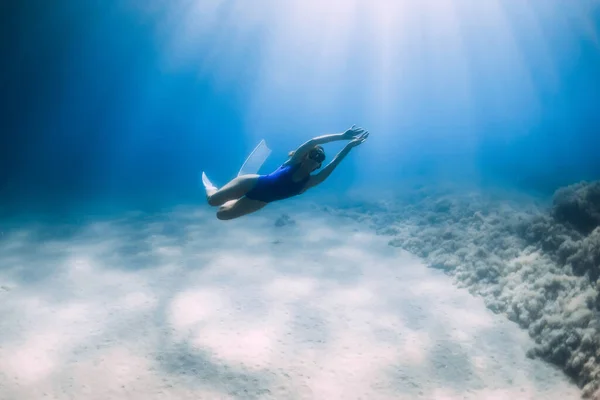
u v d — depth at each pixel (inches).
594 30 1421.0
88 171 1088.8
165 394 188.7
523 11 1364.4
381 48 1780.3
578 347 195.0
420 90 2204.7
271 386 193.9
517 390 186.9
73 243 430.9
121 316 261.7
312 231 458.9
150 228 493.0
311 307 271.6
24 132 1253.7
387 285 304.5
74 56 1144.8
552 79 2030.0
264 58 1705.2
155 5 1114.7
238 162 1411.2
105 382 197.0
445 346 223.0
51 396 187.6
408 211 484.4
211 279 323.6
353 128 145.6
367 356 216.1
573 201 292.7
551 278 247.9
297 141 2197.3
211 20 1299.2
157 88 1604.3
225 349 223.6
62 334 240.5
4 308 275.1
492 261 300.8
